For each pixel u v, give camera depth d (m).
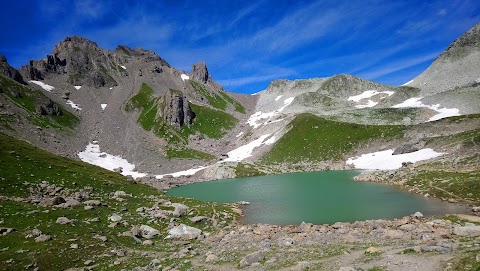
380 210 60.94
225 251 35.09
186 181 147.62
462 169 84.06
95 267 30.48
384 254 27.92
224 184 128.00
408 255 26.61
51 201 50.09
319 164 160.25
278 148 188.75
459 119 148.25
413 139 145.88
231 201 85.12
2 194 51.75
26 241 35.06
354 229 44.78
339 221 55.44
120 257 34.16
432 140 130.25
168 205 62.50
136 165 183.88
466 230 35.25
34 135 178.25
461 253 24.98
